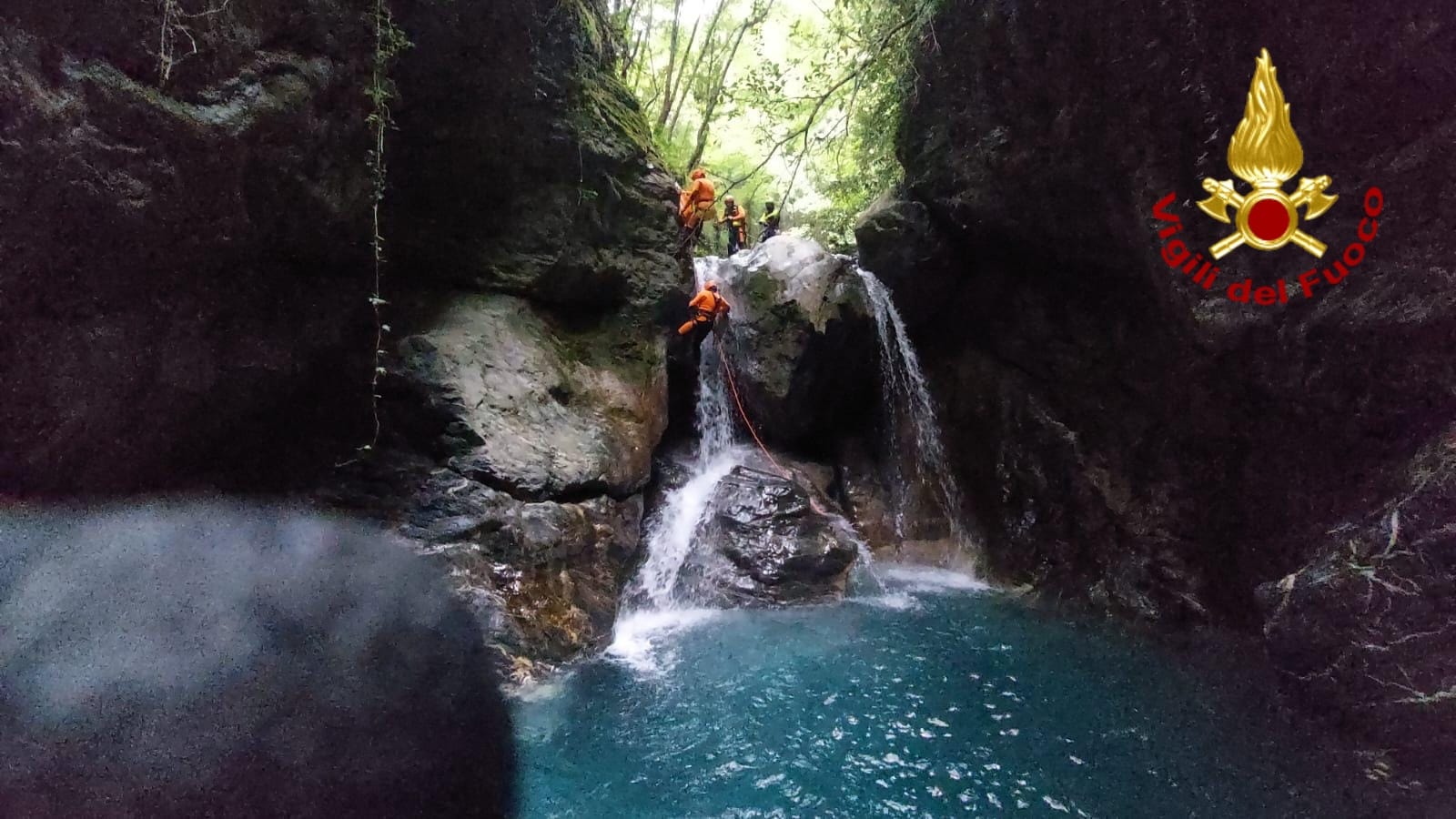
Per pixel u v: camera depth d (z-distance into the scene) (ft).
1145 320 21.94
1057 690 19.43
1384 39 14.34
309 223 16.24
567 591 19.92
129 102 12.00
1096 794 15.24
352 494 18.56
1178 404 21.59
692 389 29.96
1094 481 24.72
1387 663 15.10
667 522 26.00
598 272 25.41
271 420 17.13
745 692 19.15
